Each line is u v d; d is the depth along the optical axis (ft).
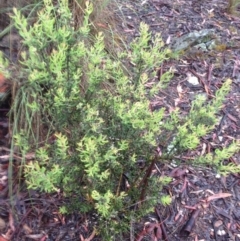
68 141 7.04
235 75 10.89
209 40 11.55
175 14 12.30
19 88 8.37
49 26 6.46
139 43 6.93
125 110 6.73
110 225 7.09
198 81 10.57
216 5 13.04
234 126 9.67
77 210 7.64
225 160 8.95
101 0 9.53
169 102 9.91
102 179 6.65
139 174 7.29
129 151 6.94
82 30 7.01
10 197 7.89
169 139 7.36
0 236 7.50
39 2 8.61
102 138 6.55
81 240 7.48
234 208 8.27
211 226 7.97
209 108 7.18
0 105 8.89
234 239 7.86
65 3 6.88
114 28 10.10
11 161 7.82
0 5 9.10
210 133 9.41
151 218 7.89
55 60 6.38
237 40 11.88
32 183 6.62
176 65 10.84
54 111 6.89
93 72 6.77
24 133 7.63
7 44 9.00
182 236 7.77
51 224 7.68
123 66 9.11
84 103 6.87
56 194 7.98
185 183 8.46
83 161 6.39
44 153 6.90
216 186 8.54
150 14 12.10
